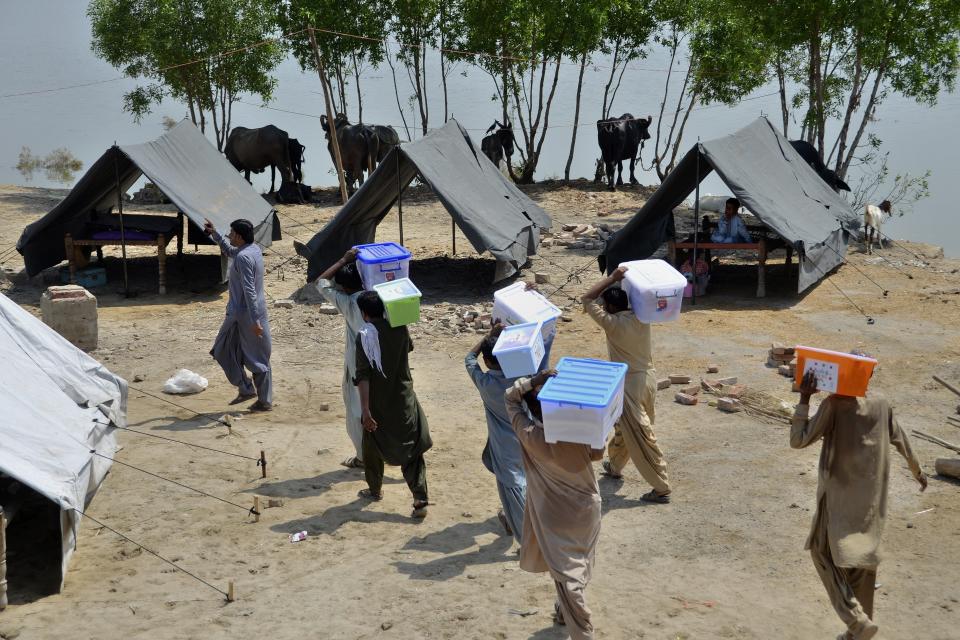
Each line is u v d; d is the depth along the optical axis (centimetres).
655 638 524
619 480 779
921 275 1623
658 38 2969
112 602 565
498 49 2933
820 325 1289
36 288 1570
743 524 682
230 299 944
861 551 491
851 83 2384
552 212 2398
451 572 609
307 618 546
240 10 2908
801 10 2078
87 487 653
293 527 684
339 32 2844
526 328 561
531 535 523
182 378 1038
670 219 1522
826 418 505
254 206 1778
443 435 903
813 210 1600
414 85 3412
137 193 2680
